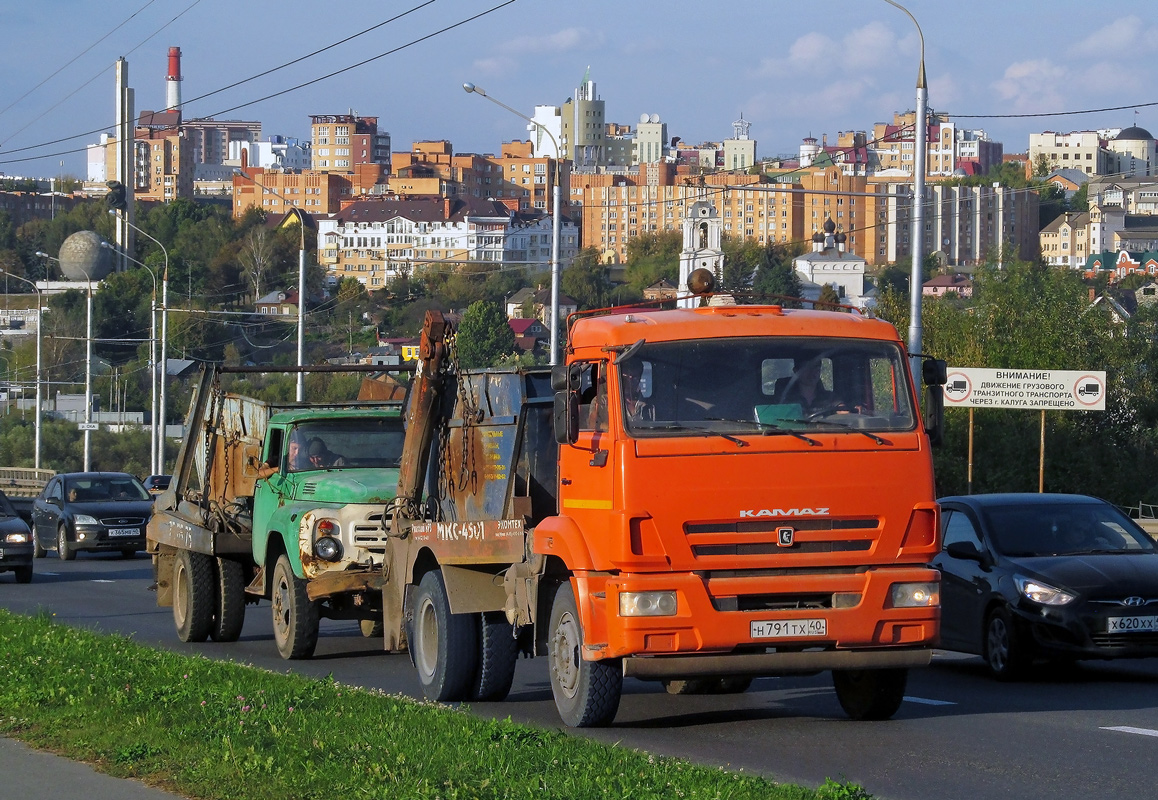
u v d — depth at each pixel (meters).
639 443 19.80
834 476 20.14
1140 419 96.56
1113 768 18.38
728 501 19.86
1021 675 28.70
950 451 88.44
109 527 68.56
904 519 20.33
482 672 24.81
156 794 16.44
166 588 40.00
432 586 25.62
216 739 18.95
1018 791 17.00
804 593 19.97
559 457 21.94
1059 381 56.06
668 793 15.35
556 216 75.81
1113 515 31.14
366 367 33.94
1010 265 97.88
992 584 29.09
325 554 31.12
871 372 20.81
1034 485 87.00
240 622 36.41
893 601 20.22
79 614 44.12
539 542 22.05
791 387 20.45
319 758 17.64
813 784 17.34
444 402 27.20
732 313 21.28
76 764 18.23
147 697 22.50
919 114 54.62
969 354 92.56
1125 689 27.12
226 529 35.78
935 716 23.20
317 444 33.84
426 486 27.84
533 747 18.09
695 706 24.66
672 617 19.61
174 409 198.50
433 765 17.00
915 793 16.91
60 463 178.12
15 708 22.30
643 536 19.70
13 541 55.47
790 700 25.48
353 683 28.23
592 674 21.11
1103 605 27.34
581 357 21.34
